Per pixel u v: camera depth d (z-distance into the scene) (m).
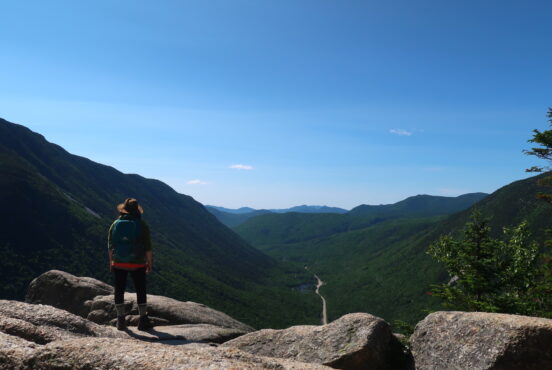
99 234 151.88
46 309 6.89
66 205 155.38
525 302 12.19
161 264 161.25
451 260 14.14
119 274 7.34
